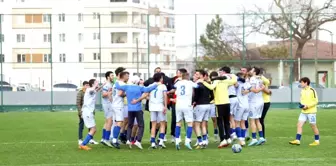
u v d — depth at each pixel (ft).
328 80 186.80
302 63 179.93
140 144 62.08
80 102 65.77
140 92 61.82
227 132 62.39
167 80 67.72
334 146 63.00
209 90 62.08
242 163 50.98
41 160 54.13
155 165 50.24
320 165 49.73
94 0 252.01
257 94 64.28
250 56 175.01
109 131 63.93
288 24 176.35
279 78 163.02
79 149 61.98
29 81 212.02
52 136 77.82
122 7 250.98
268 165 49.85
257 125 64.90
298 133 64.64
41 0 248.93
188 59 192.85
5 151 61.11
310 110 63.98
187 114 60.85
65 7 247.70
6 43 223.10
